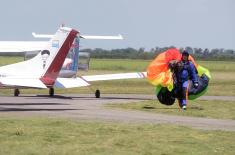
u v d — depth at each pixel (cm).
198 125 3850
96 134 3319
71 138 3177
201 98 6234
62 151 2848
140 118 4181
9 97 6125
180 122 3988
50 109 4738
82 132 3375
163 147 2984
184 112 4628
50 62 4872
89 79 6303
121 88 7975
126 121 3956
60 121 3791
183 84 4959
